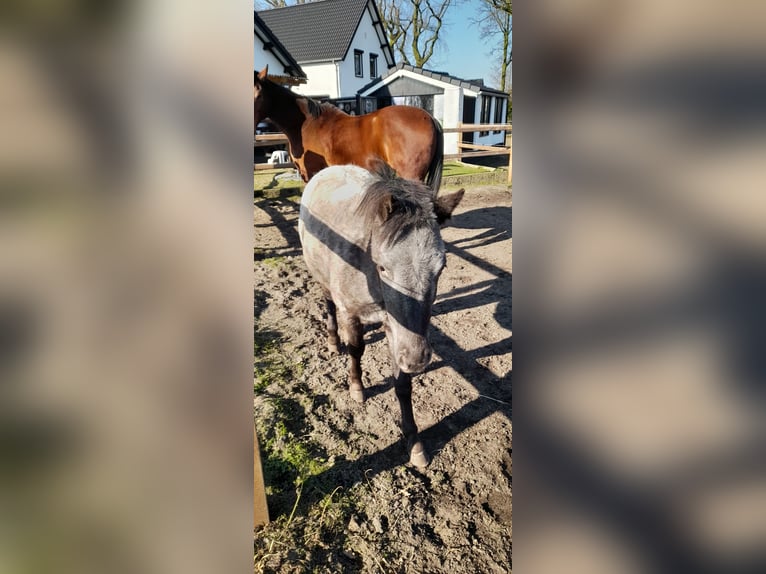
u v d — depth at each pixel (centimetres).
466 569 171
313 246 241
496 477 213
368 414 256
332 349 321
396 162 436
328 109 477
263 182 894
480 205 764
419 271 171
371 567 171
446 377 292
